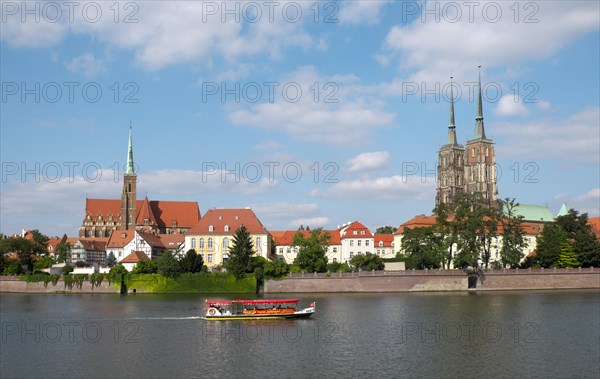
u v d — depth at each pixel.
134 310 118.56
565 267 183.62
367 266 178.12
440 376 61.28
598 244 189.00
